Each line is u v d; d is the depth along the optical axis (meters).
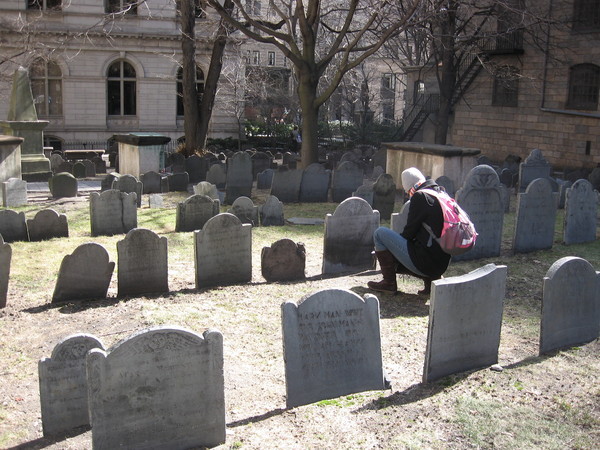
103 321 7.45
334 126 45.31
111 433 4.45
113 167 28.23
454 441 4.64
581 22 27.78
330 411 5.15
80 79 37.72
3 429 5.18
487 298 5.91
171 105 40.19
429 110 35.50
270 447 4.61
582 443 4.59
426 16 20.77
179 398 4.60
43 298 8.48
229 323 7.36
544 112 29.73
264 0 40.53
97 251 8.21
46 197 17.52
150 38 38.59
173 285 9.05
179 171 22.66
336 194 17.19
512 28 24.98
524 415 5.02
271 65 52.28
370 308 5.46
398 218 9.62
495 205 10.30
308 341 5.27
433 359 5.68
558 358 6.23
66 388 5.13
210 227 8.76
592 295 6.59
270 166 23.50
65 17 36.69
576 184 11.20
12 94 22.52
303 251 9.27
